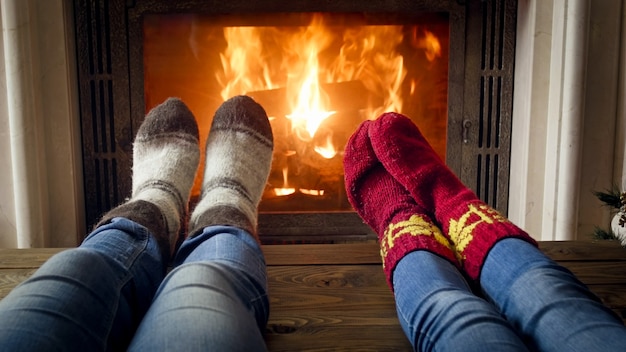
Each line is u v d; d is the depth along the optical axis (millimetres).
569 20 1320
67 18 1378
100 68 1438
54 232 1430
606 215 1392
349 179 1047
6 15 1284
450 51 1458
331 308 797
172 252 868
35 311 483
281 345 713
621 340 509
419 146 1021
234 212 835
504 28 1453
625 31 1330
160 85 1486
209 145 1155
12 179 1369
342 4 1415
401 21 1464
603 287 864
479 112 1489
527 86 1416
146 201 849
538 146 1422
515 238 729
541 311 586
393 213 931
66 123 1389
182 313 492
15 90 1310
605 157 1381
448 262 731
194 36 1465
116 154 1465
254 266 682
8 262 934
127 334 592
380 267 919
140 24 1419
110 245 685
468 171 1508
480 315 559
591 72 1351
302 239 1527
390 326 754
